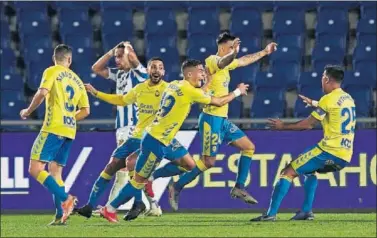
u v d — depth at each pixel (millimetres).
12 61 46719
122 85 31484
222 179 36312
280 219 31094
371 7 48500
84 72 45188
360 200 36094
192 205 36438
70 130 26906
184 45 49156
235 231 24594
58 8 49688
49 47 48000
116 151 29578
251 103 44812
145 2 49844
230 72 45438
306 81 44156
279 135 36219
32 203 36812
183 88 26641
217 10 49500
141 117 29406
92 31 48969
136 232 24297
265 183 36219
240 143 31094
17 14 49562
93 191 29438
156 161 27438
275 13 48969
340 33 47812
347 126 28891
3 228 27078
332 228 25766
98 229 25578
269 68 45938
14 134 36750
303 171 29281
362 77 44906
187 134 36219
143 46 49156
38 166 26547
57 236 23016
